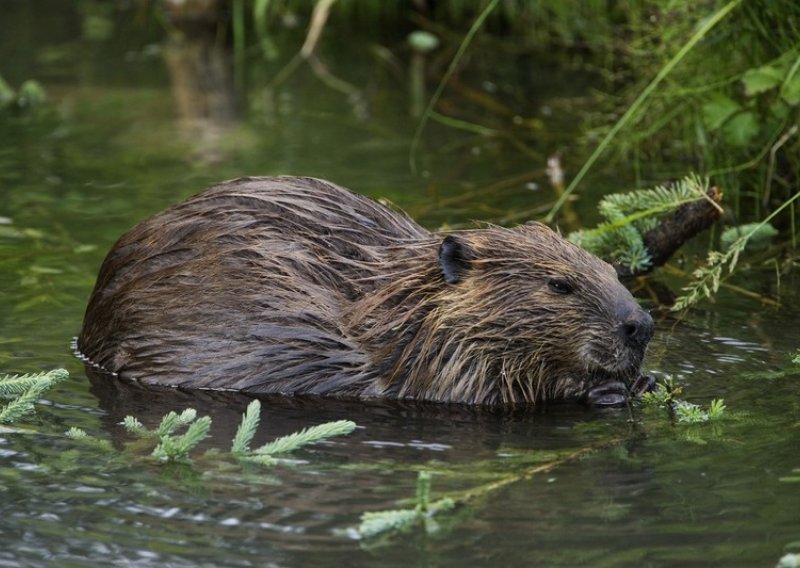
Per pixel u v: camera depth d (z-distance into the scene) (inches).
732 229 498.6
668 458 322.3
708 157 554.3
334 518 288.5
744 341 404.5
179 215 394.9
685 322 422.0
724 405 356.8
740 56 538.9
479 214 520.7
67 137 631.2
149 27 855.1
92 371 389.4
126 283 392.5
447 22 828.0
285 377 375.9
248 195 392.8
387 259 387.2
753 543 274.4
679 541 275.7
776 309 432.5
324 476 312.3
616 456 324.8
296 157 597.0
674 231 465.7
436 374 373.7
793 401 357.7
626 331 366.6
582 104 675.4
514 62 759.1
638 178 565.3
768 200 536.1
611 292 371.2
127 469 316.8
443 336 374.6
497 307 373.1
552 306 370.9
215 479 310.3
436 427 350.3
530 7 780.0
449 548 273.7
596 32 726.5
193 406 362.9
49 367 390.0
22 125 652.1
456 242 375.2
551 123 648.4
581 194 545.6
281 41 821.2
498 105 681.0
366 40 818.2
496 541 276.7
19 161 593.9
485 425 352.8
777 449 325.4
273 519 288.2
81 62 772.6
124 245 399.9
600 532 280.5
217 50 804.6
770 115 532.7
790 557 261.4
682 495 299.4
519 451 330.3
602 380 374.9
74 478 311.6
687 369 383.2
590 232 468.8
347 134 637.9
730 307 435.5
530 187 555.5
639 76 636.7
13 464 319.6
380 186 555.5
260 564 267.3
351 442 337.1
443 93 705.6
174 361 380.5
